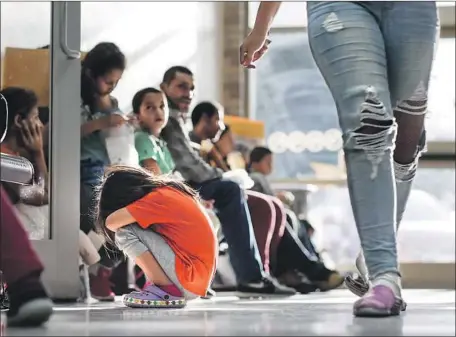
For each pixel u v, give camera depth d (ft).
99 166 20.35
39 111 19.90
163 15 28.84
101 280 19.86
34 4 20.17
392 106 13.64
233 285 23.13
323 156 34.81
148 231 16.38
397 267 12.50
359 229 12.53
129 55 26.48
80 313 14.30
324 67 12.78
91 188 20.13
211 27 32.53
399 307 12.45
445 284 32.24
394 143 12.80
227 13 33.55
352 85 12.41
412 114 13.70
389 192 12.46
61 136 19.86
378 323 11.28
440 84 33.47
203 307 16.34
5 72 20.12
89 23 24.79
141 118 21.61
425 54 13.07
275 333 9.82
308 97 35.17
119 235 16.53
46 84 20.08
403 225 32.86
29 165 12.44
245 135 29.78
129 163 20.65
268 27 14.05
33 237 19.38
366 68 12.41
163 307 16.15
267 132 35.22
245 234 21.54
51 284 19.26
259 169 28.63
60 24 20.06
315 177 34.60
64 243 19.49
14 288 10.66
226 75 33.71
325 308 15.66
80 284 19.52
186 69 23.17
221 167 25.32
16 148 19.67
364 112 12.34
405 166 14.39
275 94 35.32
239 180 22.80
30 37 20.21
